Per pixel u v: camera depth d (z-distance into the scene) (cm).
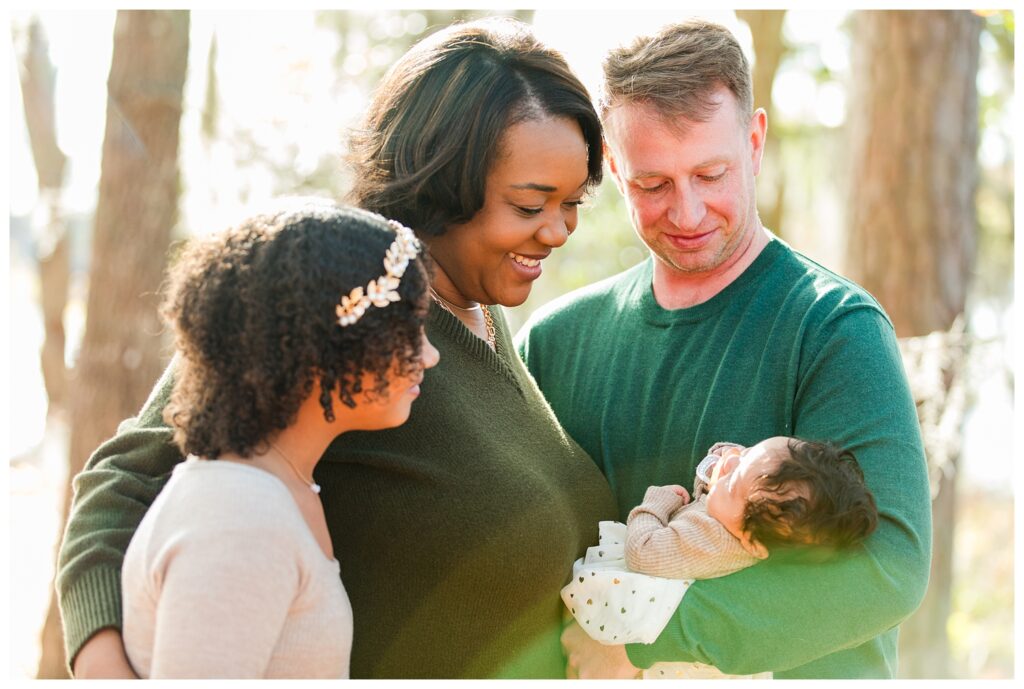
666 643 177
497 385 191
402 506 172
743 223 200
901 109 464
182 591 133
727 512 178
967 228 471
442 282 189
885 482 173
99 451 170
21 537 709
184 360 151
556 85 180
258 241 148
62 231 643
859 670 195
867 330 185
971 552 898
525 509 176
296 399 147
